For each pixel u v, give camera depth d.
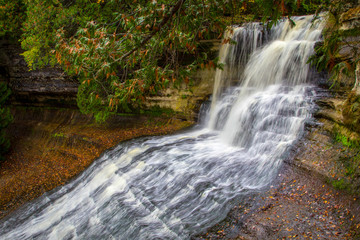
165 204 5.48
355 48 5.45
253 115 7.88
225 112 9.46
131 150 8.58
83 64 4.07
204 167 6.53
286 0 3.15
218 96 10.38
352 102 5.41
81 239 5.56
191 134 9.62
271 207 4.86
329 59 5.70
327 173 5.23
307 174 5.45
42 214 7.33
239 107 8.73
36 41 11.64
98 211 6.19
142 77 3.98
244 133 7.79
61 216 6.77
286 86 8.39
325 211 4.59
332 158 5.47
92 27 3.97
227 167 6.37
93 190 7.31
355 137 5.35
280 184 5.43
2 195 9.06
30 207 7.99
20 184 9.53
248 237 4.28
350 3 5.91
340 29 5.90
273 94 8.12
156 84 4.05
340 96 6.43
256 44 10.03
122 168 7.59
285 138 6.68
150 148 8.38
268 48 9.45
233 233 4.41
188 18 3.71
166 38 3.88
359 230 4.08
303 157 5.84
